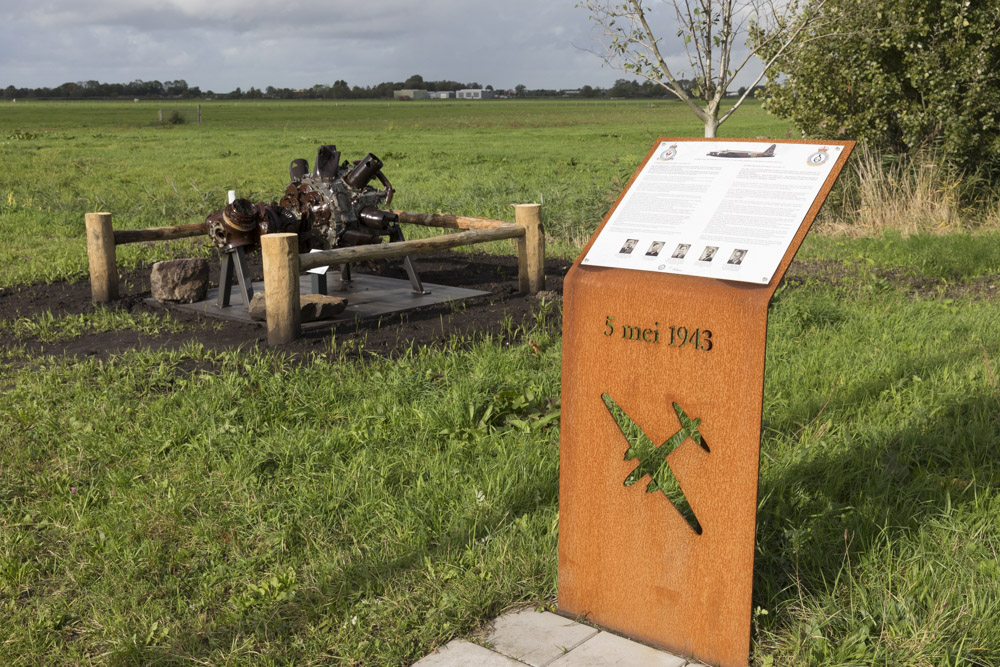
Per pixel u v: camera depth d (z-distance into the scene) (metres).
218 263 10.01
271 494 3.84
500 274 9.22
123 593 3.11
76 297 8.04
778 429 4.48
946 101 11.73
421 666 2.70
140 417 4.71
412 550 3.35
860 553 3.18
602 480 2.75
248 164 26.45
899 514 3.45
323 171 7.99
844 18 11.78
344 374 5.45
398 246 6.90
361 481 3.92
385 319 7.01
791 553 3.18
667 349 2.53
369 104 168.25
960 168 12.56
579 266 2.72
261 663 2.75
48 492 3.92
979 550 3.15
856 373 5.28
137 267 9.68
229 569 3.29
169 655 2.80
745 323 2.37
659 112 93.75
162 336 6.64
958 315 6.91
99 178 20.81
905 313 6.95
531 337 6.32
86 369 5.63
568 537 2.88
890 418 4.51
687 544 2.61
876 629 2.77
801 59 12.71
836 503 3.62
